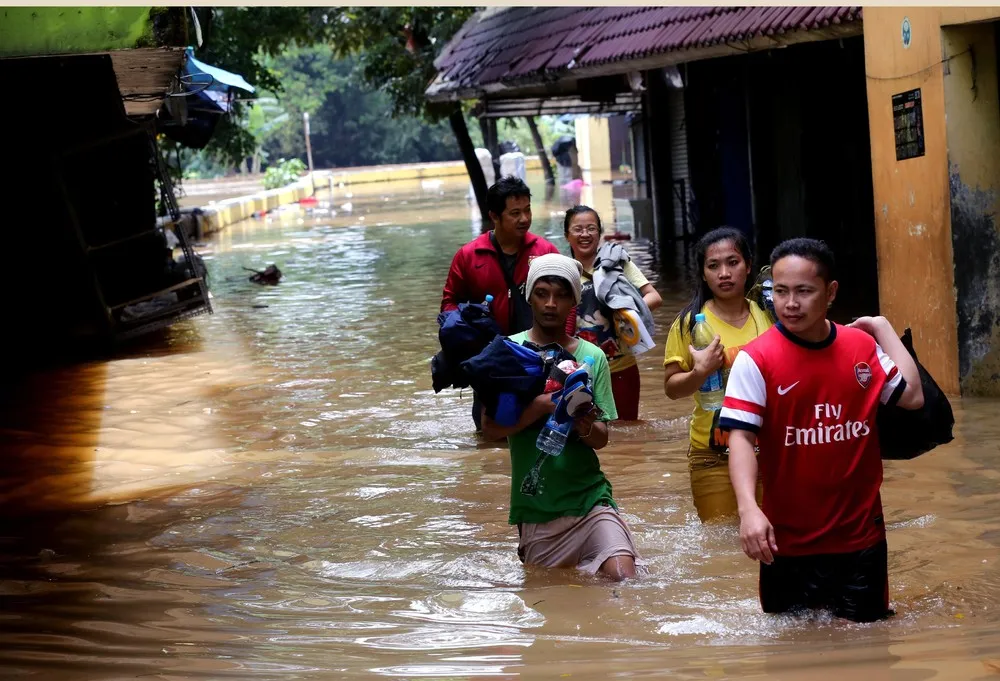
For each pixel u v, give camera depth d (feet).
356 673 14.42
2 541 22.11
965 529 19.34
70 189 49.39
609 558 17.80
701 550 19.22
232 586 18.98
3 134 45.19
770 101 64.34
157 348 47.03
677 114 76.69
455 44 102.27
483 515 22.63
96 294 46.73
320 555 20.54
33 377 41.34
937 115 29.66
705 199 73.51
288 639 16.08
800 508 14.51
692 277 58.65
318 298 60.39
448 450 28.37
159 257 51.96
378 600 17.80
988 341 29.71
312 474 26.61
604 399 18.29
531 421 17.93
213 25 99.30
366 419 32.24
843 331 14.47
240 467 27.53
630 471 25.14
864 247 57.06
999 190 29.37
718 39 46.75
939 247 30.27
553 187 152.46
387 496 24.40
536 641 15.30
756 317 20.08
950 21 28.66
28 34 27.78
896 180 32.37
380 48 105.70
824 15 38.78
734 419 14.29
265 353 44.52
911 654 13.55
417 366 40.09
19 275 47.42
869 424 14.32
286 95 251.19
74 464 28.30
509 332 26.40
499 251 26.32
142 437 31.09
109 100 43.24
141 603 18.17
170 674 14.76
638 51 55.36
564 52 67.77
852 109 58.08
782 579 14.92
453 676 14.07
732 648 14.34
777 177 64.69
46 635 16.60
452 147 273.54
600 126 168.14
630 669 13.83
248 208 132.77
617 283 28.58
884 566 14.74
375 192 172.65
